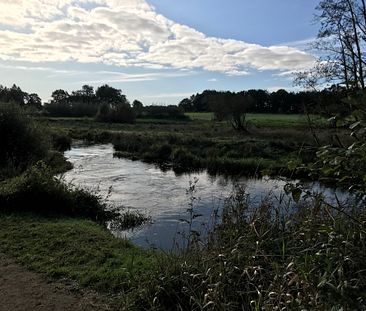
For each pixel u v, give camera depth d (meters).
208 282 3.75
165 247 7.21
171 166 20.00
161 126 46.34
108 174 16.58
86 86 94.19
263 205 4.90
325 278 2.74
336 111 2.75
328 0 7.84
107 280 4.71
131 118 53.34
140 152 24.45
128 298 4.09
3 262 5.37
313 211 3.86
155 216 9.77
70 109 67.88
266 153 21.12
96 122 51.97
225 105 36.56
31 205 8.21
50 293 4.44
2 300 4.25
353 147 2.50
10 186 8.45
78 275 4.88
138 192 12.98
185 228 8.62
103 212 9.37
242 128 35.97
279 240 4.06
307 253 3.51
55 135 26.38
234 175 17.48
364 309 2.41
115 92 93.12
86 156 22.86
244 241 4.16
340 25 7.70
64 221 7.52
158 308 3.82
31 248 5.89
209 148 23.61
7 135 12.89
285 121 42.59
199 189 13.80
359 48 5.45
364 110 2.45
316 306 2.65
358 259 3.02
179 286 3.99
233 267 3.79
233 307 3.44
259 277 3.62
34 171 8.91
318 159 2.75
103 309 4.06
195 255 4.38
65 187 9.02
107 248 5.91
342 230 3.38
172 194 12.75
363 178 2.53
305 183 3.13
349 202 3.79
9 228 6.85
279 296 3.00
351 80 2.88
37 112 15.62
